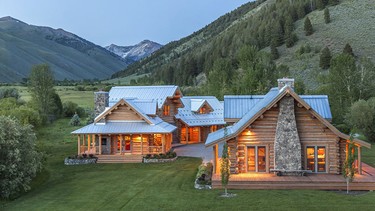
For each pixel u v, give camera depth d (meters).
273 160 26.31
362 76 61.22
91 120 58.59
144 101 41.12
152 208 20.89
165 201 22.09
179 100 48.03
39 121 52.12
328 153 25.97
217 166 28.75
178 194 23.53
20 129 26.38
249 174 26.14
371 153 36.25
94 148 38.00
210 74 78.12
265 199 21.58
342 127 48.06
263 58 72.62
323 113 29.70
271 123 26.36
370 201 20.75
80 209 21.33
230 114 31.12
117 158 36.38
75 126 57.88
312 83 92.38
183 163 34.53
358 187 23.28
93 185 27.00
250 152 26.61
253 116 25.62
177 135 48.34
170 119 46.88
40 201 23.34
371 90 60.72
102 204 22.12
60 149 42.94
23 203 23.08
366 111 43.66
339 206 19.95
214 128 52.31
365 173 25.70
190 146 45.69
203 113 51.66
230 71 77.44
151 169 32.22
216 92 73.62
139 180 28.05
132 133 36.97
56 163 35.91
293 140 25.38
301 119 26.14
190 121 48.72
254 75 67.38
